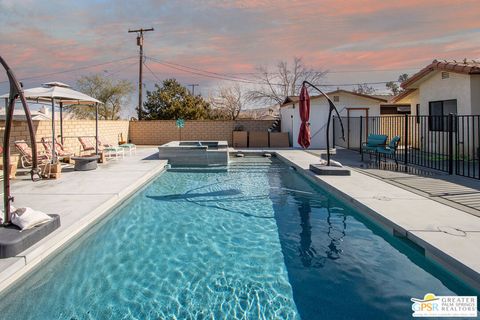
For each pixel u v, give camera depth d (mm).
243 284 3523
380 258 4090
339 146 18125
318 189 8234
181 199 7297
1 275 3182
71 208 5477
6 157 3938
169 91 30203
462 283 3240
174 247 4566
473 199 5824
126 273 3807
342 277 3617
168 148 13102
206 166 12781
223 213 6184
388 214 4949
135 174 9086
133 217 5961
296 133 18938
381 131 18109
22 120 10148
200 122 22422
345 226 5363
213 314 2996
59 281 3615
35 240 3875
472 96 11359
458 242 3742
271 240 4789
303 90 9547
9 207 3998
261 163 13609
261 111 37781
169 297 3293
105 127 18391
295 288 3412
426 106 13984
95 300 3240
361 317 2871
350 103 18078
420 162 11062
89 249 4488
